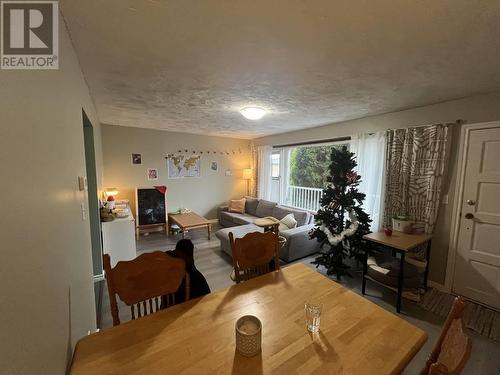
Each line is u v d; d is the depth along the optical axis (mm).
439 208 2736
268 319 1146
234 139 6164
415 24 1265
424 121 2818
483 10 1137
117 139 4715
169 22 1274
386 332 1061
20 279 608
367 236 2662
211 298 1312
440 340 933
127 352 929
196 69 1868
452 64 1739
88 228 1844
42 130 838
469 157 2498
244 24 1293
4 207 548
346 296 1352
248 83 2170
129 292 1180
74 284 1205
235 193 6305
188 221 4605
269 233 1784
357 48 1532
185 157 5488
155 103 2875
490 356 1812
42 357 717
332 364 887
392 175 3051
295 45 1505
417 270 2641
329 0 1090
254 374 841
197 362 887
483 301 2465
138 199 4871
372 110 3055
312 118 3590
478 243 2486
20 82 682
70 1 1085
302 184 5828
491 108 2344
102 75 1987
